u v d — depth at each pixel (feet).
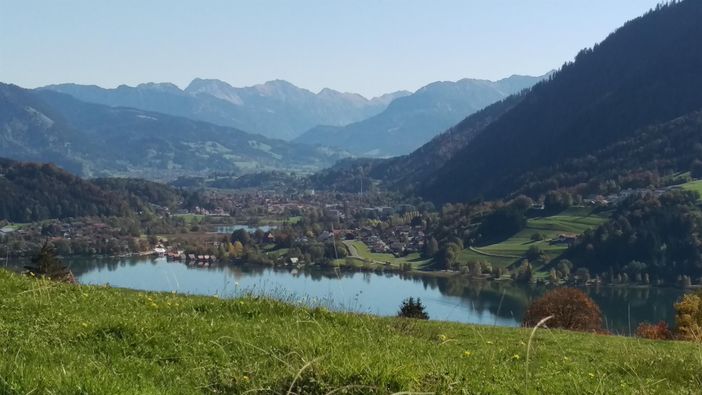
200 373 25.62
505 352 41.37
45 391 20.20
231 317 40.83
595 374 34.27
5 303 36.47
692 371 35.04
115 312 37.91
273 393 23.47
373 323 46.83
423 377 25.75
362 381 24.23
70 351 26.91
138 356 27.91
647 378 33.83
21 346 26.14
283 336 33.32
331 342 31.94
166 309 41.86
